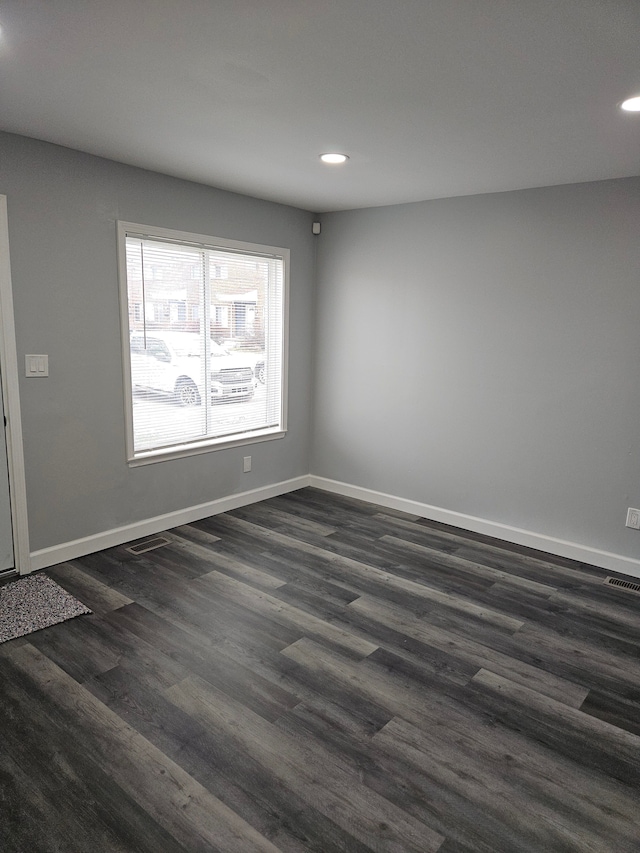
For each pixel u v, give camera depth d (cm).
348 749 205
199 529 412
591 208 347
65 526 348
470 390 414
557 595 329
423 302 429
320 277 489
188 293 398
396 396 455
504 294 388
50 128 280
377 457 476
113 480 369
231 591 320
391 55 192
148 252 368
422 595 324
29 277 310
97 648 262
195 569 346
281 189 396
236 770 194
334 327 487
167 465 402
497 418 404
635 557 357
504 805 184
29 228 306
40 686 234
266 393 473
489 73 204
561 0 155
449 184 366
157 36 183
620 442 354
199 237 390
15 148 295
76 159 320
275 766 196
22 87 227
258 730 213
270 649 266
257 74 211
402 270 437
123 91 230
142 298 370
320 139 284
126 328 358
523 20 166
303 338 494
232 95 231
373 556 376
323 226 480
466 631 288
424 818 178
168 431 402
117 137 291
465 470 425
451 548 393
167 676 243
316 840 169
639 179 330
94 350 345
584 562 376
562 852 168
